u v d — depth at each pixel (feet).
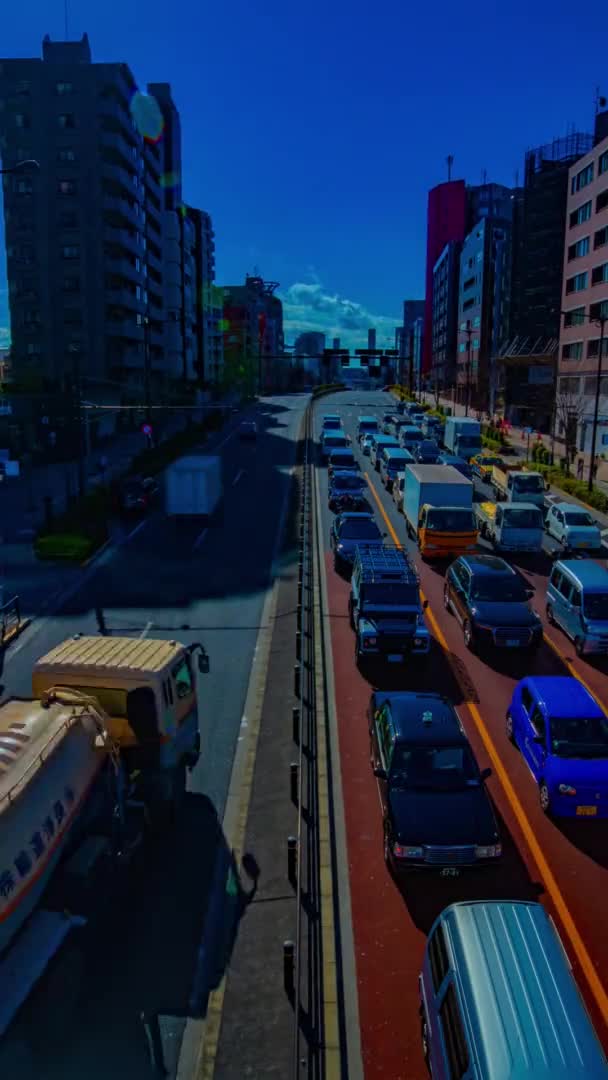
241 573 91.71
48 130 230.89
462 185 524.11
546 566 97.35
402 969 31.27
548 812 41.96
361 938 32.99
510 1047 20.77
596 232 199.21
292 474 165.07
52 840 26.35
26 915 24.76
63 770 27.99
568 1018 21.72
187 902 34.91
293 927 33.22
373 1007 29.32
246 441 220.84
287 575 90.17
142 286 272.10
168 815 38.86
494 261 355.77
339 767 47.21
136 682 36.70
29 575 90.74
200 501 118.11
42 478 166.20
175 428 255.91
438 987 24.79
